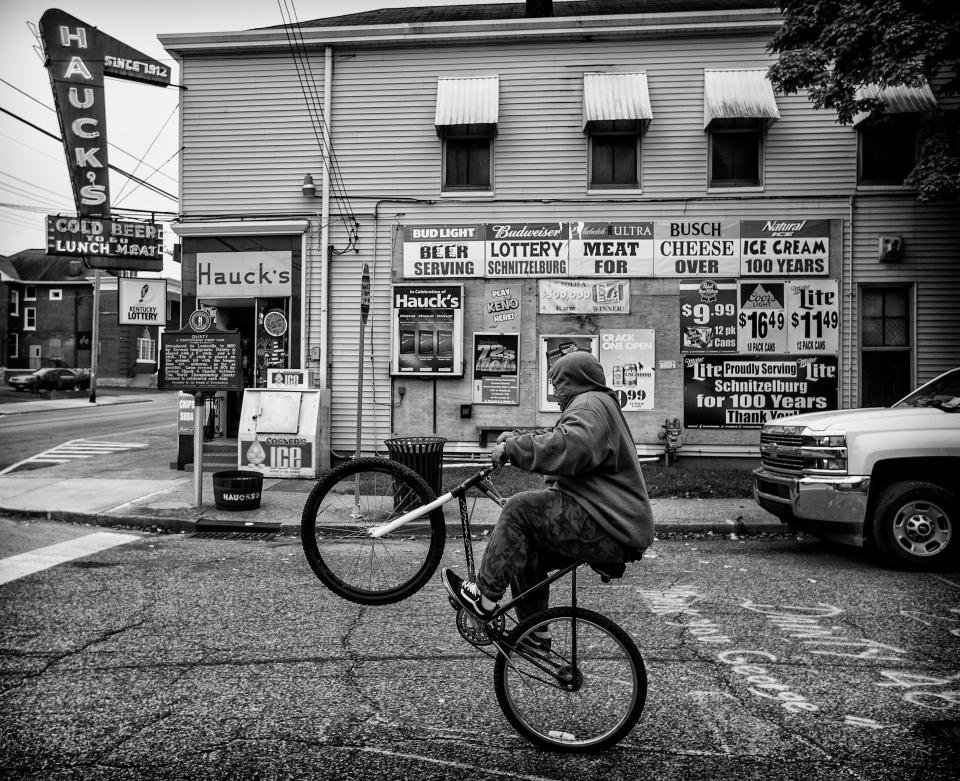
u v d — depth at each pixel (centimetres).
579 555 327
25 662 423
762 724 349
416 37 1241
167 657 433
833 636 476
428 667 420
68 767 305
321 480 374
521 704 331
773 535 828
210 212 1296
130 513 894
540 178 1241
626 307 1220
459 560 707
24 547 746
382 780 297
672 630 488
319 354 1274
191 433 1264
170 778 297
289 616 513
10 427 2111
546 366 1230
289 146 1283
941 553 654
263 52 1284
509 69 1248
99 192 1273
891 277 1198
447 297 1243
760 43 1211
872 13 936
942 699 378
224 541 792
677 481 1046
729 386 1207
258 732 338
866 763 312
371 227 1267
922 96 1135
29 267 5203
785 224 1205
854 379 1201
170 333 958
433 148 1259
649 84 1227
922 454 657
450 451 1245
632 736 337
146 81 1283
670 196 1220
